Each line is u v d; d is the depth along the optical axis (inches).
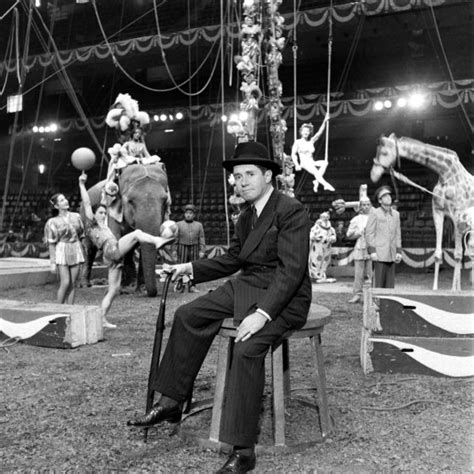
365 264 402.9
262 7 241.0
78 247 317.7
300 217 129.0
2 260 686.5
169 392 132.8
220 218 1041.5
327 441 137.9
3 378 193.6
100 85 1251.8
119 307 361.7
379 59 1094.4
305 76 1165.1
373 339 203.9
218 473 115.6
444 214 417.1
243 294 130.5
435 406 165.3
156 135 1289.4
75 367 208.7
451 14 908.0
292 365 216.1
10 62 1011.9
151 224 397.4
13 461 125.2
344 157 1153.4
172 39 922.1
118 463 124.6
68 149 1298.0
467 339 197.5
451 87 828.6
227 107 978.7
